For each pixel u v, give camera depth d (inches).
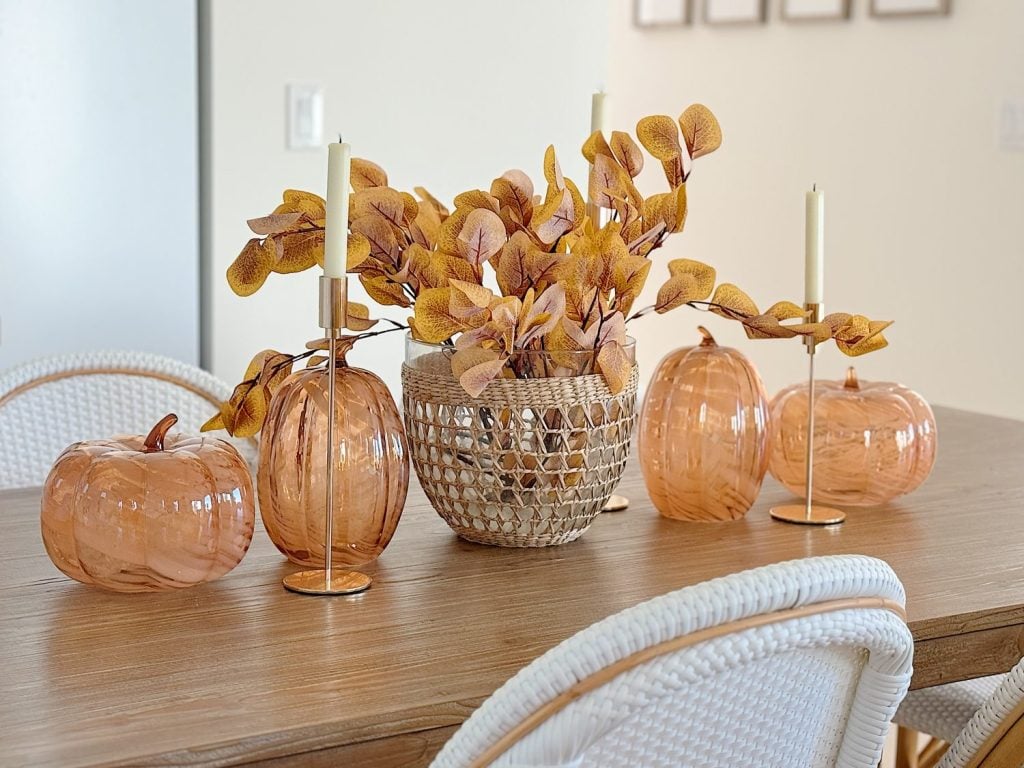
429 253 50.3
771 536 54.6
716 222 152.6
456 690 38.1
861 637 33.1
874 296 132.4
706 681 31.4
